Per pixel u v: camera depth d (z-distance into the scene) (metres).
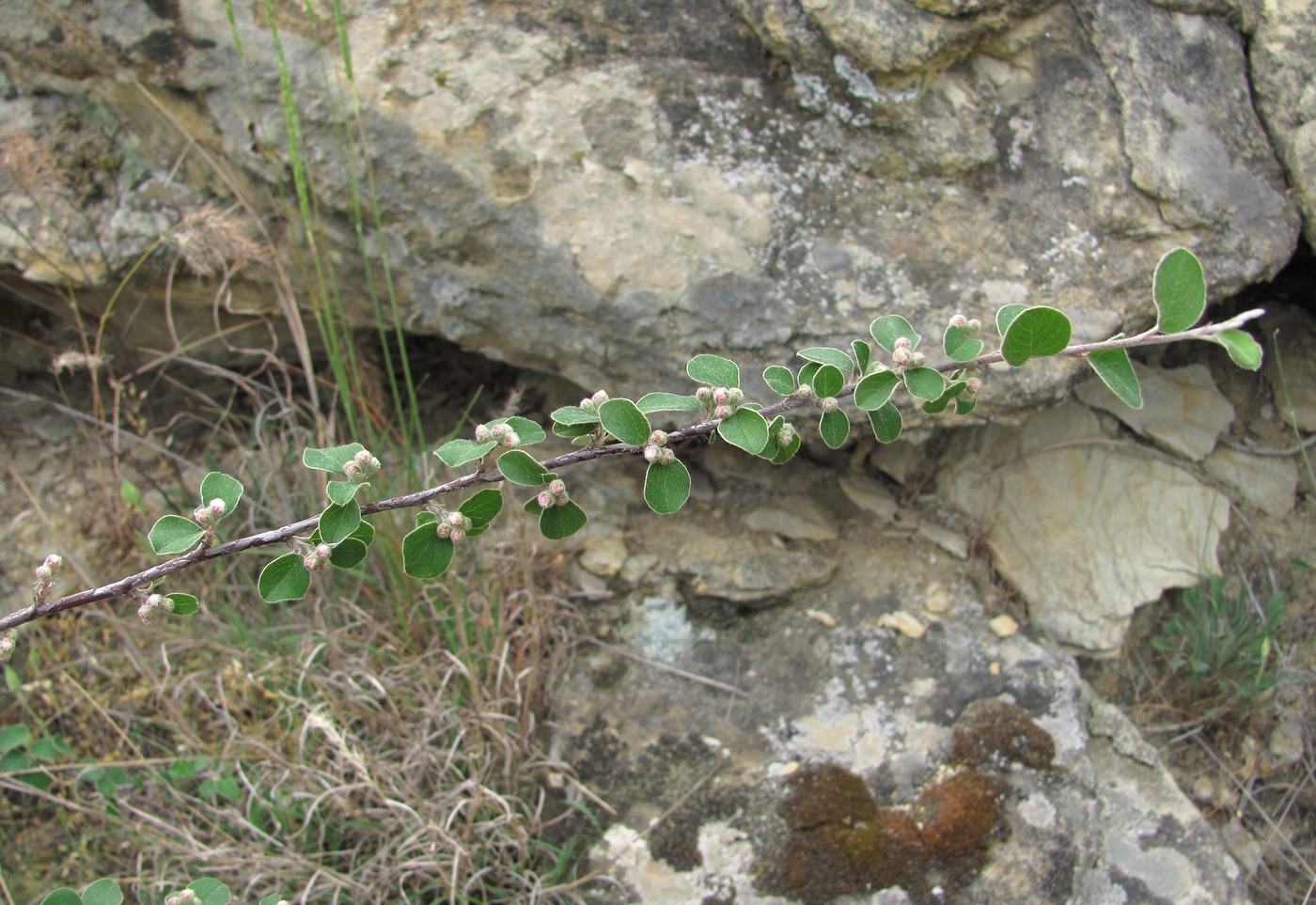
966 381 0.41
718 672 0.69
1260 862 0.69
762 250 0.64
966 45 0.64
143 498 0.77
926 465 0.79
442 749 0.63
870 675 0.69
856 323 0.64
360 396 0.71
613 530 0.75
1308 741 0.73
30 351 0.79
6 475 0.78
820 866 0.60
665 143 0.65
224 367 0.80
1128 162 0.64
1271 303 0.81
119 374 0.80
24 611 0.37
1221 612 0.74
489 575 0.71
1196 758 0.73
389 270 0.68
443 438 0.80
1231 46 0.67
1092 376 0.79
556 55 0.66
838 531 0.76
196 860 0.61
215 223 0.64
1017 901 0.59
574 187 0.65
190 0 0.65
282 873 0.59
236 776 0.65
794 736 0.66
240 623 0.70
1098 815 0.64
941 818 0.62
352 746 0.64
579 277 0.65
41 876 0.63
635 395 0.69
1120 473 0.77
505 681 0.67
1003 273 0.64
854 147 0.66
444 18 0.66
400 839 0.60
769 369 0.41
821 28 0.63
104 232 0.69
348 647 0.69
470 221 0.66
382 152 0.65
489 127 0.65
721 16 0.67
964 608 0.72
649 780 0.65
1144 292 0.64
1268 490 0.78
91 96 0.69
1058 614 0.73
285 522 0.72
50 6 0.65
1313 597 0.75
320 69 0.65
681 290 0.64
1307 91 0.65
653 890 0.60
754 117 0.66
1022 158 0.66
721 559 0.73
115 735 0.68
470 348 0.73
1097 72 0.65
